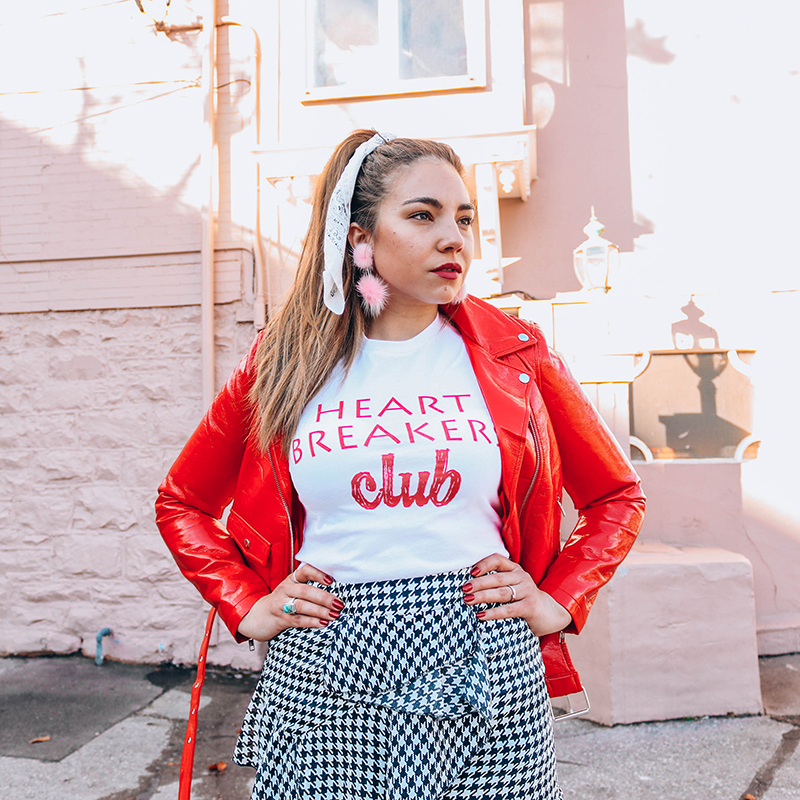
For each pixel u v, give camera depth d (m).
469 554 1.14
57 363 4.36
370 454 1.13
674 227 4.09
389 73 4.18
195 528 1.35
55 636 4.23
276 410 1.23
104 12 4.39
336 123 4.23
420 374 1.21
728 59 4.11
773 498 3.95
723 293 4.00
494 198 3.83
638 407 4.08
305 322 1.25
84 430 4.31
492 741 1.08
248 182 4.27
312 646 1.14
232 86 4.32
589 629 3.20
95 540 4.25
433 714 1.05
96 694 3.66
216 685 3.80
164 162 4.31
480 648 1.10
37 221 4.39
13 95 4.44
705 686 3.11
